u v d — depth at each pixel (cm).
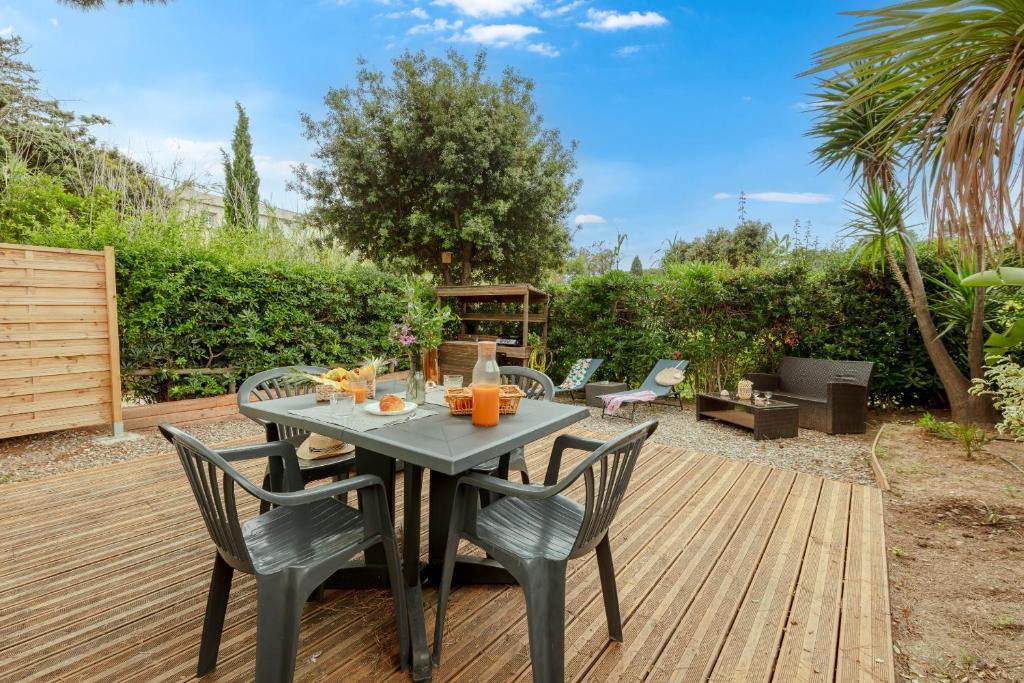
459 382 246
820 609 197
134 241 486
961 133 212
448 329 774
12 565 226
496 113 891
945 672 165
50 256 418
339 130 934
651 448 429
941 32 216
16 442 434
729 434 499
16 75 1080
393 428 192
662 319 679
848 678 160
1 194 676
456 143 878
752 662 168
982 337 497
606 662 168
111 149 880
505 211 873
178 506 293
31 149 957
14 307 403
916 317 513
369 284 660
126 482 332
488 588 212
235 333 533
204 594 206
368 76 920
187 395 524
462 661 168
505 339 728
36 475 358
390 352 682
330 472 237
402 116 910
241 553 141
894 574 226
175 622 188
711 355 650
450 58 916
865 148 470
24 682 156
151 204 786
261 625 139
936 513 289
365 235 951
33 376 412
